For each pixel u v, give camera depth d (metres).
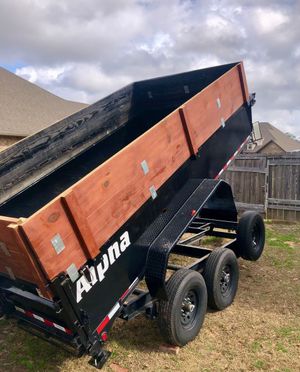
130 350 3.84
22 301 3.46
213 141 4.88
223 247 5.04
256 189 10.54
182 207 4.14
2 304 3.77
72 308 2.87
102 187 3.07
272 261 6.41
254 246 5.84
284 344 3.84
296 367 3.46
